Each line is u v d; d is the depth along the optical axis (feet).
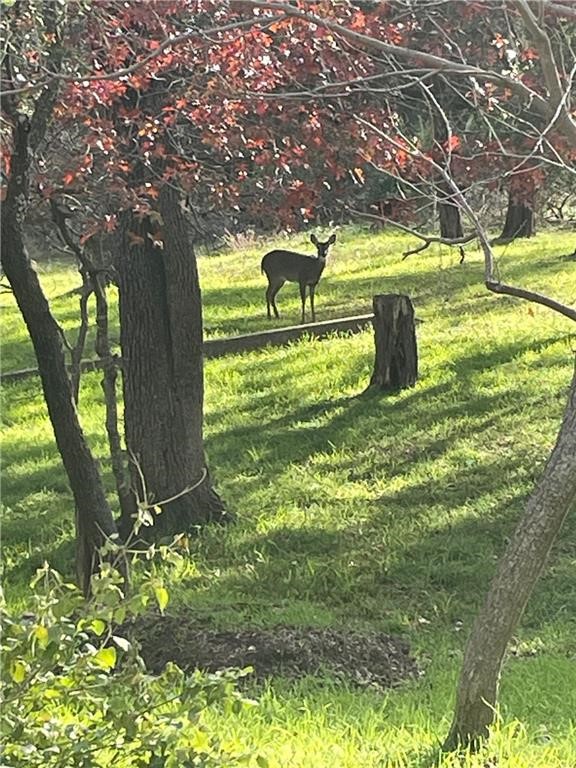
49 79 22.59
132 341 39.68
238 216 33.73
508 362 60.18
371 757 17.61
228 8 27.32
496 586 17.58
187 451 39.93
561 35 26.35
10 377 67.67
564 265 87.61
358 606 32.50
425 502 41.47
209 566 36.11
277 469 46.50
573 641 28.78
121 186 27.96
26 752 12.48
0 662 12.50
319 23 19.60
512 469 44.34
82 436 28.30
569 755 17.88
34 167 27.73
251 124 29.58
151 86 30.27
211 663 24.48
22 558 38.14
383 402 54.95
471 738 17.76
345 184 31.45
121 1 26.78
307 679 23.61
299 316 78.79
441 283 85.20
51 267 109.29
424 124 33.60
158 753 13.35
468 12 27.20
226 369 64.13
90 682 13.07
